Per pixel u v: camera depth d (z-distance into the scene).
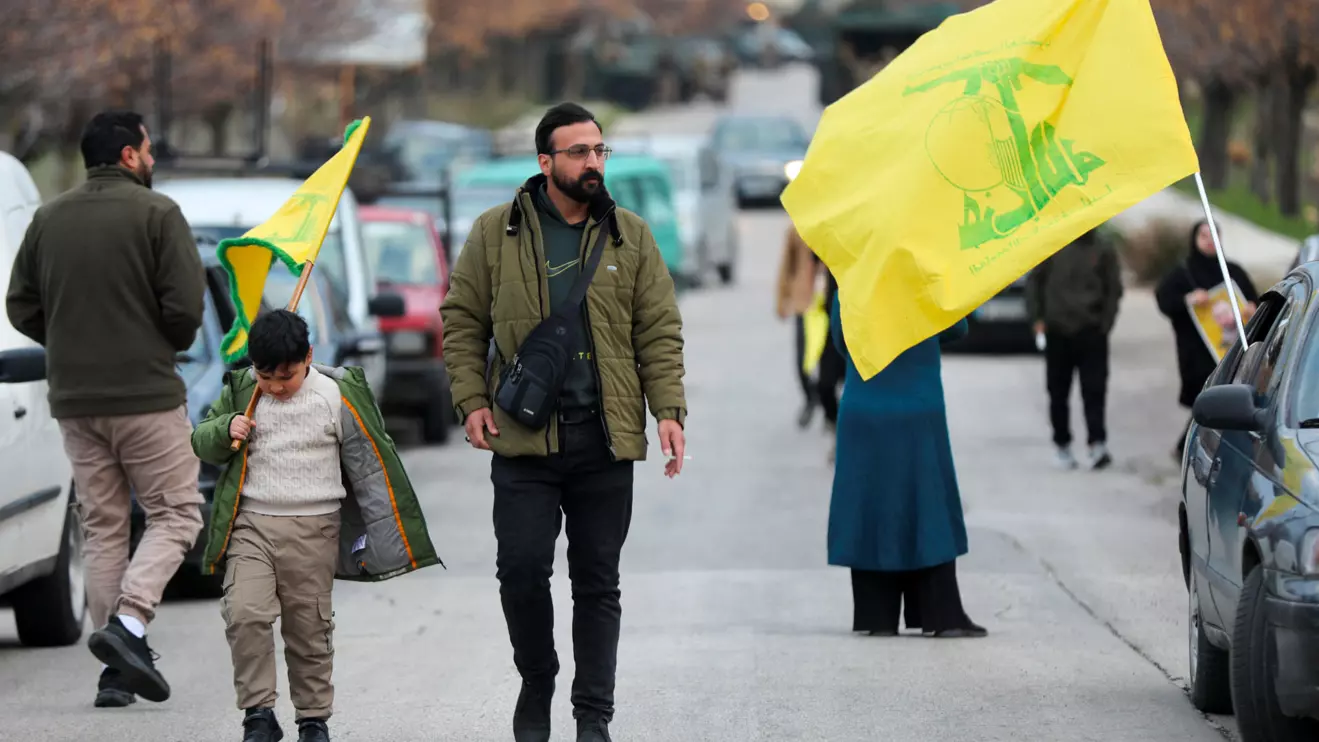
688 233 54.22
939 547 15.34
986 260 13.23
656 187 48.72
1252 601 10.59
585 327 10.49
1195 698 12.68
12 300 13.52
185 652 15.48
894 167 13.55
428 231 31.77
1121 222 59.41
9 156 16.77
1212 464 12.09
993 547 20.25
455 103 107.38
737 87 159.62
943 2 75.94
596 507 10.70
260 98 33.91
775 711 12.73
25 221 16.41
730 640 15.41
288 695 13.77
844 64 77.19
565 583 18.42
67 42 34.28
